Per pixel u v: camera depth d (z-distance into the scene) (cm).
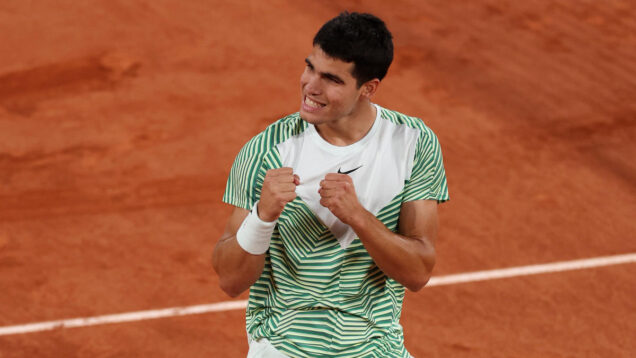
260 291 1427
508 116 4028
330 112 1259
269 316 1416
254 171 1355
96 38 4631
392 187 1348
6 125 3816
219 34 4719
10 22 4753
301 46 4644
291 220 1354
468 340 2514
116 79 4250
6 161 3531
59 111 3950
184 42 4628
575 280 2812
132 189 3331
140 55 4484
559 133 3881
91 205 3216
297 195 1343
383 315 1412
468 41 4769
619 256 2952
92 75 4284
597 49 4775
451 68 4475
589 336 2558
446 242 2992
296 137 1352
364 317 1386
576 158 3666
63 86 4172
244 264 1310
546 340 2531
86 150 3631
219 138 3744
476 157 3647
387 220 1363
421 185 1362
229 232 1379
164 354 2441
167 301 2662
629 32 4984
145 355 2439
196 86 4200
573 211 3238
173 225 3080
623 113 4094
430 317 2602
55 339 2500
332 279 1367
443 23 4959
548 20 5056
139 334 2520
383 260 1293
